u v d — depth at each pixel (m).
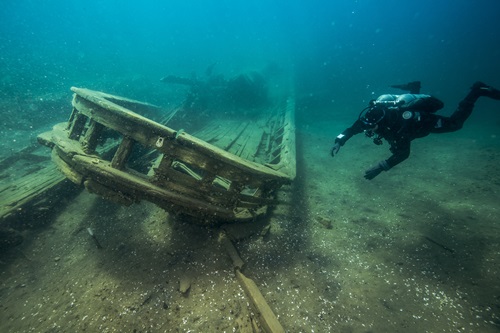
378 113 3.28
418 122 3.15
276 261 3.81
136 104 7.35
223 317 2.98
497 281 3.36
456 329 2.88
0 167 6.12
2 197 4.32
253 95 10.88
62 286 3.27
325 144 8.92
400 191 5.85
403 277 3.59
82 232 4.13
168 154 3.21
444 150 7.79
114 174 3.12
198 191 3.50
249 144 6.96
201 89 9.93
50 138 4.30
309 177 6.60
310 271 3.70
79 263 3.58
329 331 2.91
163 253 3.70
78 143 3.89
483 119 10.68
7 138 7.70
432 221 4.71
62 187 4.68
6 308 3.02
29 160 6.52
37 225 4.18
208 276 3.43
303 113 12.73
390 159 3.37
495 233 4.16
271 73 19.45
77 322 2.85
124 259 3.61
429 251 4.02
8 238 3.71
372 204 5.43
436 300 3.23
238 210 4.17
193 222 3.98
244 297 3.22
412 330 2.90
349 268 3.77
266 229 4.24
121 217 4.41
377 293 3.37
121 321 2.87
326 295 3.34
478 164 6.63
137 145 5.49
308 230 4.54
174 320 2.91
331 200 5.59
